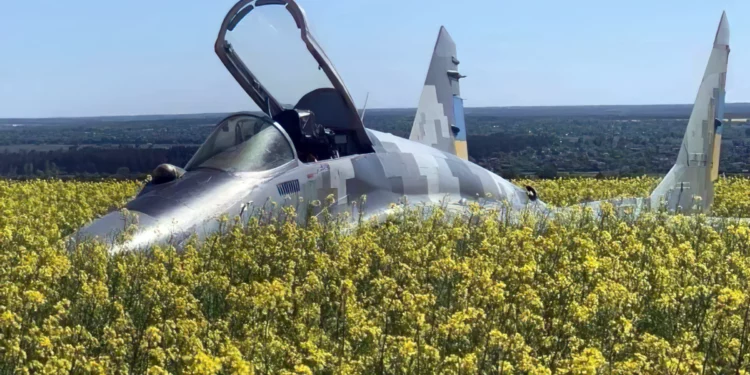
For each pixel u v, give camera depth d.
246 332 6.79
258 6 13.91
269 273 9.30
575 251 10.17
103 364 5.76
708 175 18.25
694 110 18.19
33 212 14.62
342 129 14.93
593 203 17.98
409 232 11.88
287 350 6.18
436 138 20.28
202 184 12.19
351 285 7.32
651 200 18.08
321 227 11.57
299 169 13.12
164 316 7.41
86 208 15.59
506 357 6.26
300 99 15.05
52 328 6.32
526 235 10.21
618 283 8.21
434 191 15.51
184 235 11.02
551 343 6.79
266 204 12.25
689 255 9.52
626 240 11.04
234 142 13.22
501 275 8.74
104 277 8.57
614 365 6.13
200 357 5.05
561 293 8.02
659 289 8.54
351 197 13.86
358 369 6.02
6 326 6.30
